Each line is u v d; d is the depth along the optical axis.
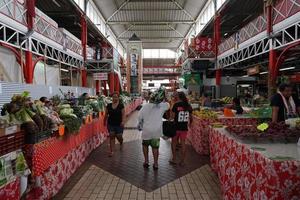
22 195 3.56
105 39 28.12
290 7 9.55
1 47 9.60
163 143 8.84
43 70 13.41
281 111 5.00
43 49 13.00
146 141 5.85
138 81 30.83
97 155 7.20
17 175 3.33
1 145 3.14
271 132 3.38
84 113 6.82
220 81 20.12
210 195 4.39
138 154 7.30
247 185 2.95
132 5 29.81
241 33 15.12
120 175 5.45
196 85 21.31
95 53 23.02
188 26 37.19
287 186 2.34
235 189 3.41
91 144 7.55
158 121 5.82
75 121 5.45
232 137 3.75
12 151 3.35
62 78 19.22
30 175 3.74
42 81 13.29
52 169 4.33
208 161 6.45
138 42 30.89
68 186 4.85
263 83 18.39
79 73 20.92
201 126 7.00
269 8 10.99
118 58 28.64
